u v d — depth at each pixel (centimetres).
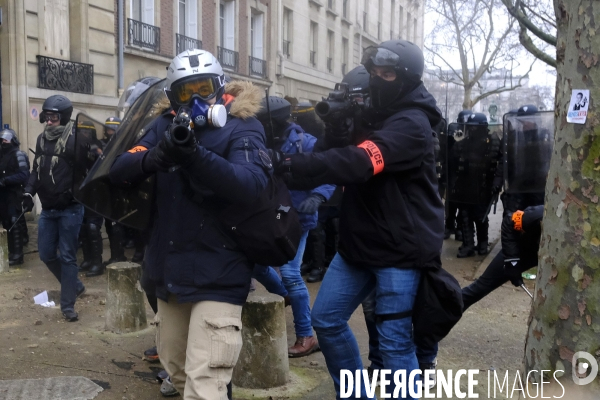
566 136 231
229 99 257
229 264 245
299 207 414
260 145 249
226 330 241
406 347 280
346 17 3000
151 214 279
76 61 1304
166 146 217
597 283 225
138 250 770
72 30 1305
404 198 272
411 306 277
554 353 238
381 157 255
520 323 518
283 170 256
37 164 503
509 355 443
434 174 281
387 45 270
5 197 755
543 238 245
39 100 1202
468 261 814
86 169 435
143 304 487
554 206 237
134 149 263
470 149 816
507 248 406
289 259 256
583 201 226
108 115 1384
